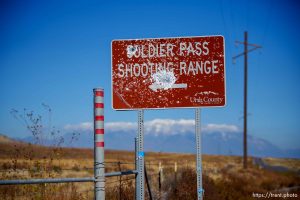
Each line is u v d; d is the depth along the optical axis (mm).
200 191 12320
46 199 12375
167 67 12438
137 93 12383
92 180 9711
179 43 12461
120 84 12445
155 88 12398
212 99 12312
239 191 26859
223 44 12383
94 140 9969
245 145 50031
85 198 14156
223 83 12312
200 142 12383
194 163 39188
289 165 84188
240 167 52125
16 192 12508
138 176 11828
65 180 9219
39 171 12883
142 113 12320
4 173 12938
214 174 33812
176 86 12375
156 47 12477
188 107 12328
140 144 11992
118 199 14234
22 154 12898
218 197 20859
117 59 12492
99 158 9859
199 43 12422
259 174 42906
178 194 17797
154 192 17047
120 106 12383
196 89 12352
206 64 12383
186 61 12422
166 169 26391
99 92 10023
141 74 12430
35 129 12938
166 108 12344
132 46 12508
